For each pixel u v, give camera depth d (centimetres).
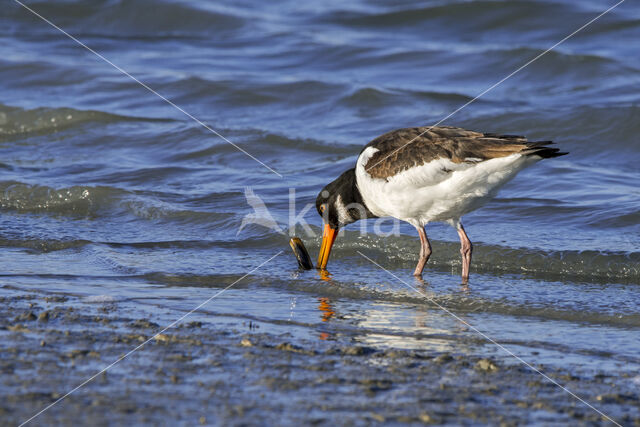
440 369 727
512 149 1008
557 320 916
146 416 600
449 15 3017
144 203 1449
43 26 3120
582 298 994
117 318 872
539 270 1152
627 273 1108
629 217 1313
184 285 1055
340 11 3189
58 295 973
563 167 1650
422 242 1145
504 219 1359
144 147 1883
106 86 2366
